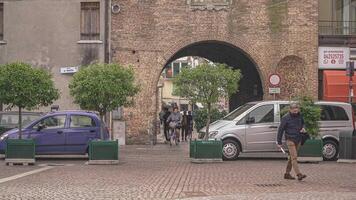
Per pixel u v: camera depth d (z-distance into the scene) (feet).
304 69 118.52
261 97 131.85
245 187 55.57
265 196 49.11
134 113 117.70
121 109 116.98
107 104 85.05
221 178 63.00
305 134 62.28
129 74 86.17
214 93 93.40
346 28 123.34
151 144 118.21
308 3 118.52
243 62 136.15
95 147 79.97
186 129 139.95
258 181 60.34
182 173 68.23
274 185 57.11
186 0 118.21
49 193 51.24
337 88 115.65
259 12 118.62
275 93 111.96
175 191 52.70
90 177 63.87
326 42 119.75
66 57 118.42
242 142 85.81
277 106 86.94
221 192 52.08
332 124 87.61
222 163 81.66
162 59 118.42
